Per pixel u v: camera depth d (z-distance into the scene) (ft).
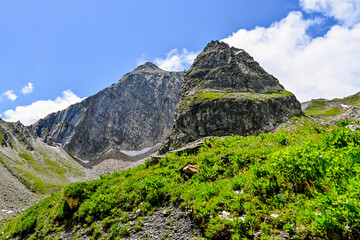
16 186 309.63
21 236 56.34
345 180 22.29
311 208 22.29
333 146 31.35
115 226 39.01
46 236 49.57
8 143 525.34
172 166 57.47
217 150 53.78
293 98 543.80
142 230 35.55
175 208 36.96
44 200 72.43
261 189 29.68
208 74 609.42
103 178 67.87
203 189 36.52
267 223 24.07
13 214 190.19
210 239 26.25
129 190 50.55
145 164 69.51
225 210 28.86
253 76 592.19
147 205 41.37
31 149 576.20
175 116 492.95
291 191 27.37
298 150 31.81
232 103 438.40
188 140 424.46
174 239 30.17
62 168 547.49
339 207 18.85
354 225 17.35
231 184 33.86
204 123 435.94
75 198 54.80
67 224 49.83
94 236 40.55
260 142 52.39
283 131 55.52
